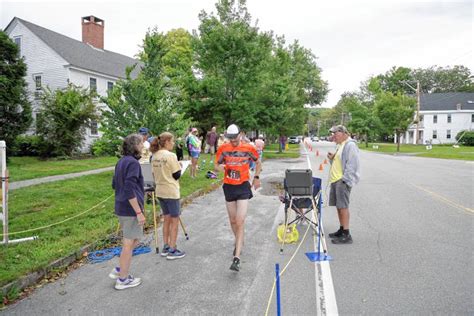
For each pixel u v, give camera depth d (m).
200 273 4.56
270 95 22.38
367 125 47.44
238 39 20.33
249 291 4.03
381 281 4.24
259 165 5.09
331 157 6.04
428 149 38.50
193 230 6.52
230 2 21.39
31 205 7.90
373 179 13.36
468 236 6.05
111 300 3.85
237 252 4.64
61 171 13.39
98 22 35.12
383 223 6.92
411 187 11.39
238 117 21.12
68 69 25.61
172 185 5.03
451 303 3.69
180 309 3.64
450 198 9.49
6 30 27.12
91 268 4.79
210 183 11.20
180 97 12.06
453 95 60.69
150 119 10.79
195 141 12.23
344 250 5.36
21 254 4.93
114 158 21.31
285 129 30.02
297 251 5.35
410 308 3.60
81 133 21.92
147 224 6.75
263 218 7.38
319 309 3.60
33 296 3.96
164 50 11.63
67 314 3.56
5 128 17.47
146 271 4.64
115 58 34.03
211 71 21.80
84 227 6.27
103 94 29.08
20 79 18.45
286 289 4.06
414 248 5.43
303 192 5.67
